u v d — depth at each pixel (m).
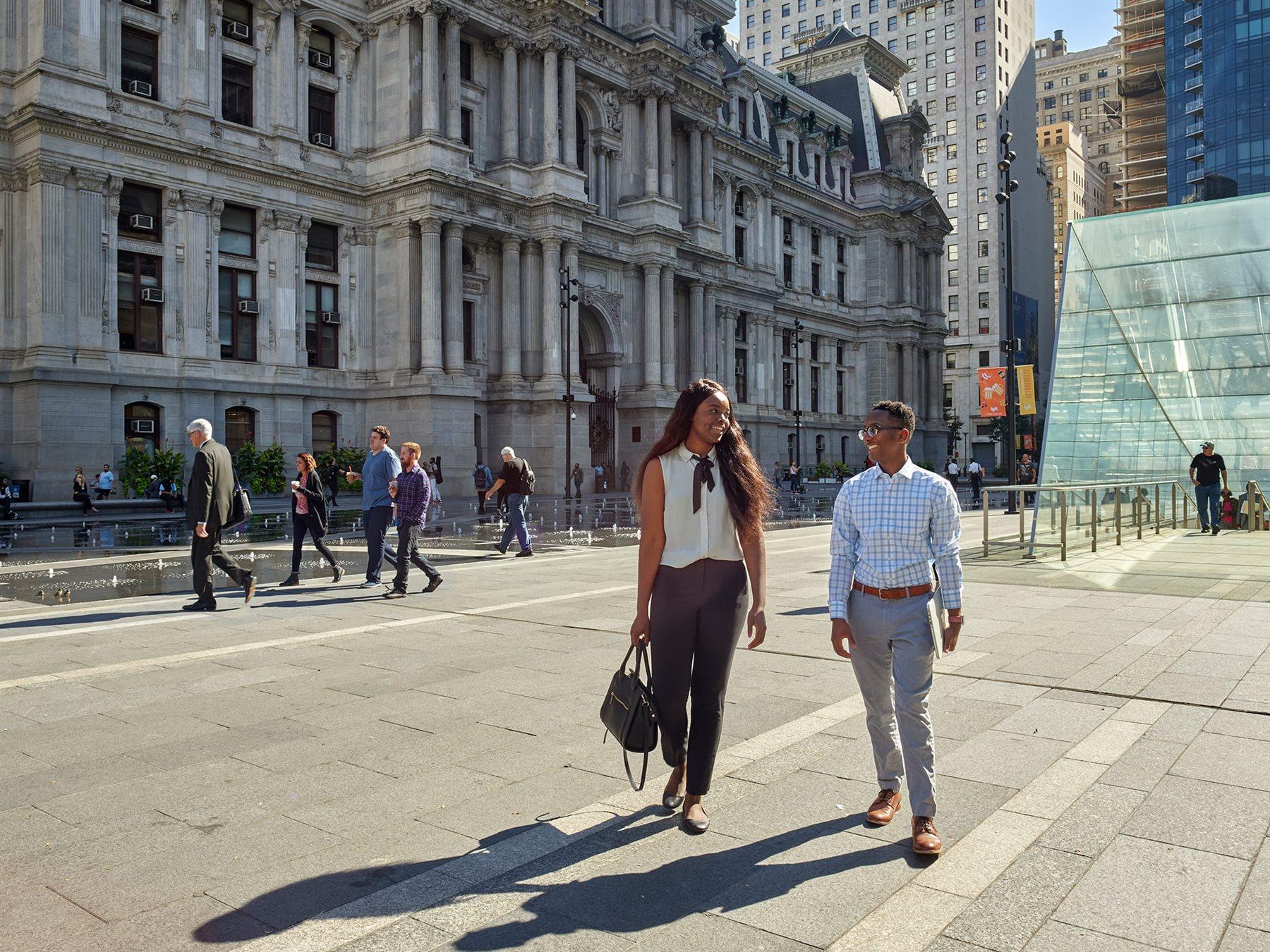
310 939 4.00
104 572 17.53
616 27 55.50
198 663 9.41
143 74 37.47
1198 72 108.75
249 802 5.62
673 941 3.98
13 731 7.07
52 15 33.94
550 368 47.38
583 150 54.16
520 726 7.18
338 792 5.79
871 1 122.75
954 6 115.44
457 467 42.69
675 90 56.56
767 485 5.43
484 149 48.41
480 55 48.31
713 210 61.03
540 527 29.45
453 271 43.53
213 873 4.65
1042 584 14.91
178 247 37.88
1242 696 7.79
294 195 41.81
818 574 16.53
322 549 15.41
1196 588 14.14
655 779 6.05
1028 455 49.16
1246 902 4.27
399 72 43.88
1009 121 113.75
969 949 3.89
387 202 43.81
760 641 5.27
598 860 4.79
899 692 5.04
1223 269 25.28
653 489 5.23
